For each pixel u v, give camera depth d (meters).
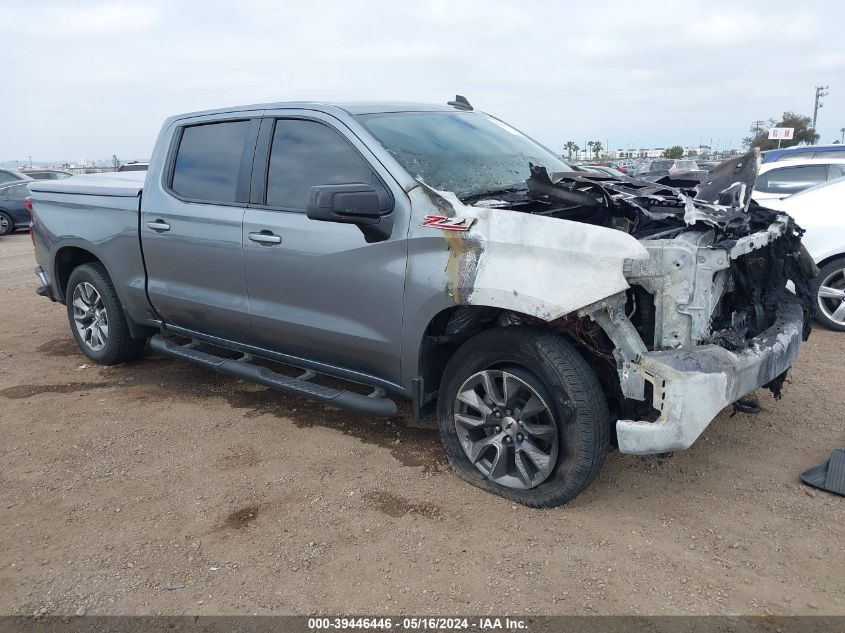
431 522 3.11
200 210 4.28
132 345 5.37
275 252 3.84
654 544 2.89
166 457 3.85
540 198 3.32
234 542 3.01
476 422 3.30
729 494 3.29
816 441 3.82
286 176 3.89
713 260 2.76
